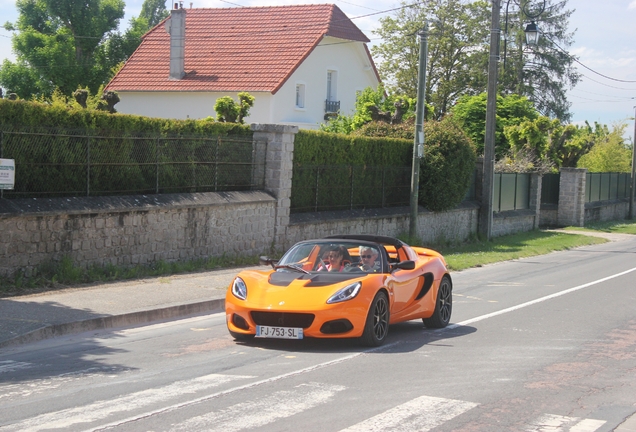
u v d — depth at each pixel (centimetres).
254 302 898
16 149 1269
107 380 729
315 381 739
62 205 1316
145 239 1497
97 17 5275
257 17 3922
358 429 579
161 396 667
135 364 810
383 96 3403
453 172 2536
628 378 797
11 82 4950
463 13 5291
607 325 1157
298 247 1044
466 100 4362
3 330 928
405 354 891
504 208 3253
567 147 4019
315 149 2056
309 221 1991
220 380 736
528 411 654
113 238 1423
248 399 663
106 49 5359
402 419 611
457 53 5391
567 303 1402
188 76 3616
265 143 1872
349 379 752
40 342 927
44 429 560
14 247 1235
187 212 1598
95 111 1423
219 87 3484
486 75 5375
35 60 4934
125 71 3744
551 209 3962
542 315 1250
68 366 793
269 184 1877
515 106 4269
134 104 3684
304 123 3634
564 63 5988
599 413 654
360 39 3953
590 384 764
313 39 3650
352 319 884
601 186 4516
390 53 5262
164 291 1283
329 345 936
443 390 717
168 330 1040
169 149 1603
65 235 1323
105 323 1037
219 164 1744
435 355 891
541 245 2786
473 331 1084
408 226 2489
